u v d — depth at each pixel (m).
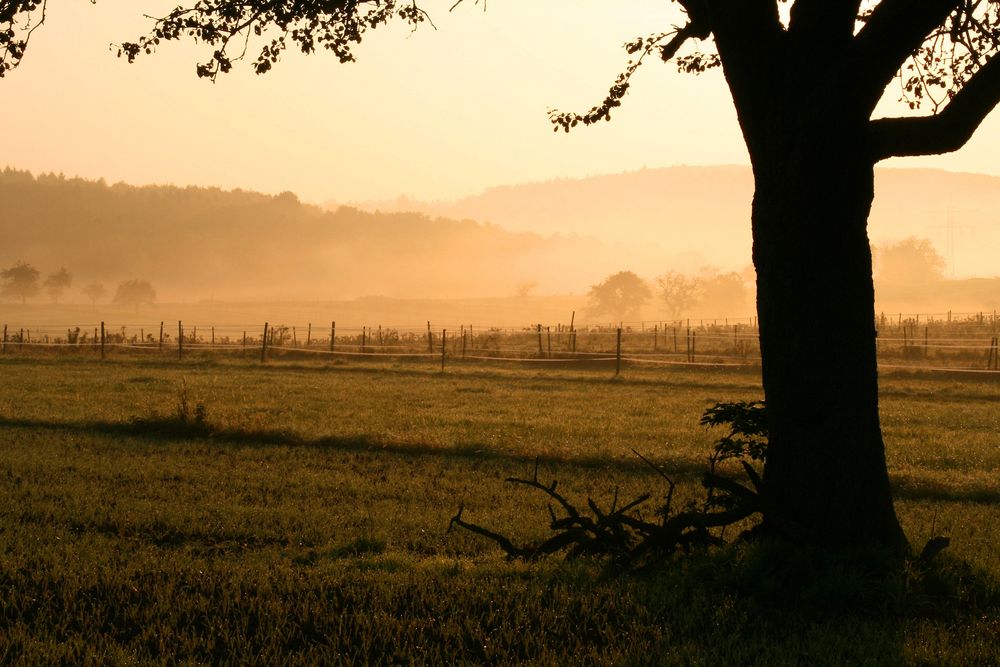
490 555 14.66
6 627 11.17
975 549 14.91
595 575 13.07
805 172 12.81
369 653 10.39
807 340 13.02
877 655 10.22
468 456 25.16
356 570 13.37
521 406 37.41
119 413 31.88
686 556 13.73
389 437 26.94
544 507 18.66
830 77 12.46
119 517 16.86
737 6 13.44
